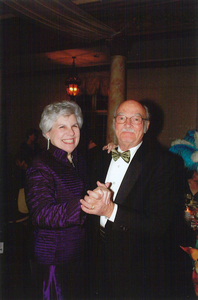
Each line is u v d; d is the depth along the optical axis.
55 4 3.57
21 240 3.14
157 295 1.54
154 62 6.64
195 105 6.56
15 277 2.68
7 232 3.10
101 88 7.59
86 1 4.41
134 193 1.59
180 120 6.70
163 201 1.51
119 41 5.41
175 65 6.66
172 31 5.25
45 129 1.56
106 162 1.90
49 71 8.38
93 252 1.72
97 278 1.66
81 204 1.27
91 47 6.21
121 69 5.54
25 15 3.67
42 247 1.44
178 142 2.90
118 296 1.56
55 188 1.46
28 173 1.45
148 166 1.61
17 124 8.86
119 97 5.57
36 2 3.41
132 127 1.70
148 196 1.58
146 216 1.45
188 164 2.64
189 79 6.63
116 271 1.57
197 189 2.52
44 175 1.43
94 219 1.74
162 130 6.84
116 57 5.52
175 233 2.57
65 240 1.45
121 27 5.09
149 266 1.56
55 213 1.28
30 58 7.15
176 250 2.72
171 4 4.33
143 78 7.07
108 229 1.61
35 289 1.47
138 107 1.74
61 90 8.38
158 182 1.55
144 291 1.54
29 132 5.52
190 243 2.49
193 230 2.48
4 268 2.83
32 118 8.79
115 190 1.75
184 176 2.61
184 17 4.65
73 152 1.67
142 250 1.58
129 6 4.42
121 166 1.76
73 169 1.57
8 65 7.68
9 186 3.98
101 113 8.18
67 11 3.79
